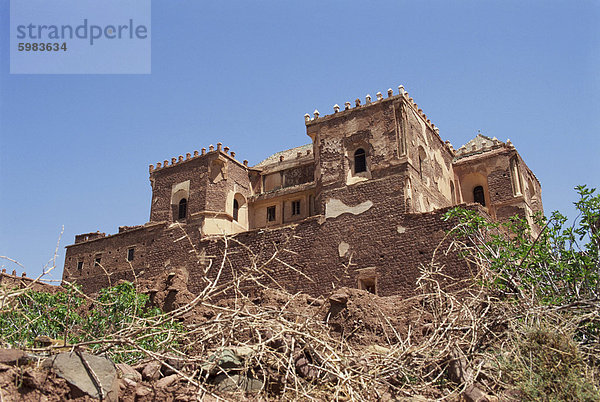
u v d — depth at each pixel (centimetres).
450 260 2611
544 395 973
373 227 3014
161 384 917
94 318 1689
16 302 934
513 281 1401
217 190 3875
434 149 3669
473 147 4159
